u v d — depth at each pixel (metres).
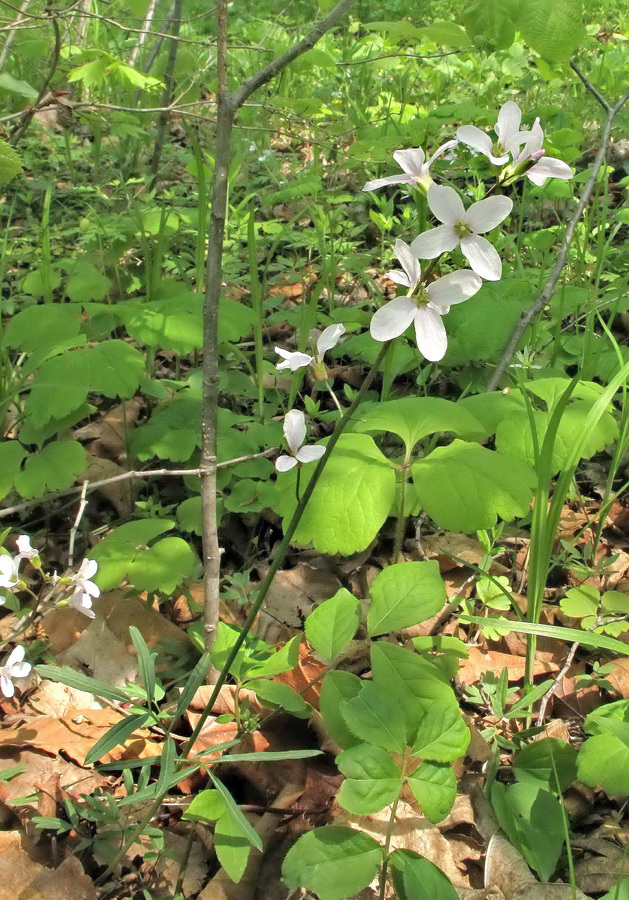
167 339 0.39
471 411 0.35
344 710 0.22
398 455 0.44
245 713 0.28
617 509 0.42
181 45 0.66
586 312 0.49
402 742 0.22
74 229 0.56
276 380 0.50
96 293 0.46
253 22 1.01
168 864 0.25
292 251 0.65
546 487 0.28
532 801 0.26
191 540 0.40
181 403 0.43
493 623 0.25
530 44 0.32
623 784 0.24
